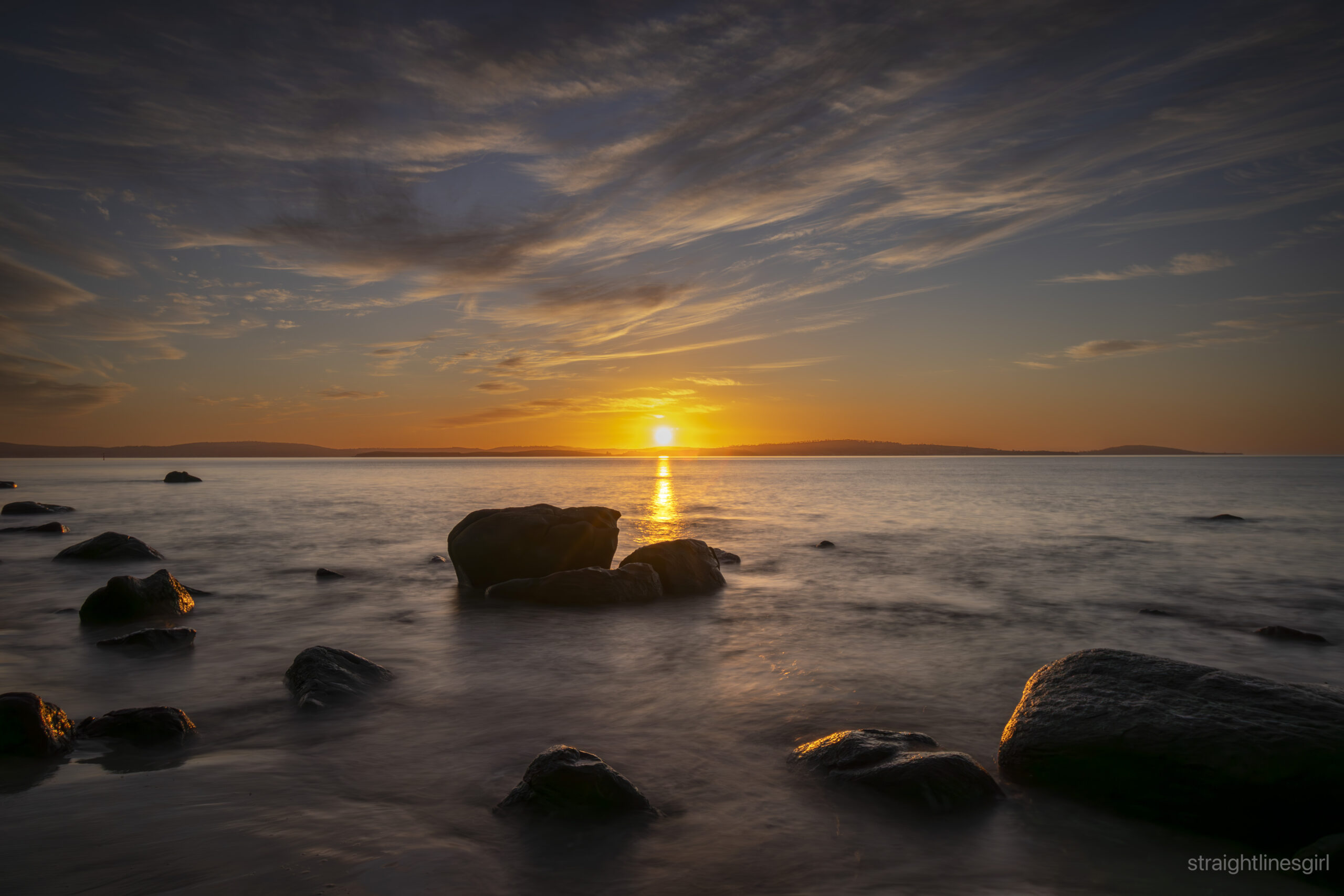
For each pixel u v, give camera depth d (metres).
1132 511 40.78
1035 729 6.23
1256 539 26.59
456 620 12.81
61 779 5.79
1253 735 5.38
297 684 8.44
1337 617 13.30
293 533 28.12
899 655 10.43
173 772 5.99
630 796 5.38
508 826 5.09
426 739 6.95
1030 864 4.72
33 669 9.45
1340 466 177.00
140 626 12.14
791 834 5.05
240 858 4.52
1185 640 11.43
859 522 34.19
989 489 69.00
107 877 4.27
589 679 9.16
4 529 27.67
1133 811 5.43
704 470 162.50
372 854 4.63
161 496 54.50
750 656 10.34
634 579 14.95
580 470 166.00
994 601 14.80
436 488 70.19
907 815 5.34
